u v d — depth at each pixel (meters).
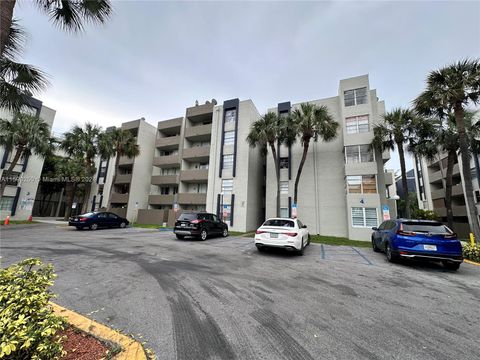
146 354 2.54
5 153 21.19
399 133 15.70
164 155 30.19
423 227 7.34
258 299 4.26
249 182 21.88
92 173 27.64
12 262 6.52
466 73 10.66
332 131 16.06
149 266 6.47
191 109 26.66
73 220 16.73
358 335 3.06
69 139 24.23
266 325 3.28
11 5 4.02
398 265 7.51
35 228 16.70
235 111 23.47
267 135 17.64
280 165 21.88
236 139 22.59
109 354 2.38
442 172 28.17
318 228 19.56
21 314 2.02
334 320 3.49
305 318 3.53
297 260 7.93
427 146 16.47
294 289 4.88
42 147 19.64
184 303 4.00
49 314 2.25
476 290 5.10
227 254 8.64
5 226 17.14
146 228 20.45
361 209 17.09
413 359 2.57
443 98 10.71
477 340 3.01
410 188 46.59
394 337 3.03
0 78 5.52
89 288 4.61
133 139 25.03
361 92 18.77
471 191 10.14
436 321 3.54
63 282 4.91
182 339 2.87
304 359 2.52
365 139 17.83
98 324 3.04
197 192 25.45
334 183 19.80
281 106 22.83
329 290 4.87
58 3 5.23
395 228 7.78
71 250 8.45
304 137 16.59
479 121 15.14
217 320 3.40
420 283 5.56
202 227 12.70
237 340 2.87
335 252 9.91
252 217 22.12
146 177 29.75
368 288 5.07
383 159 19.64
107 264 6.57
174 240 12.41
